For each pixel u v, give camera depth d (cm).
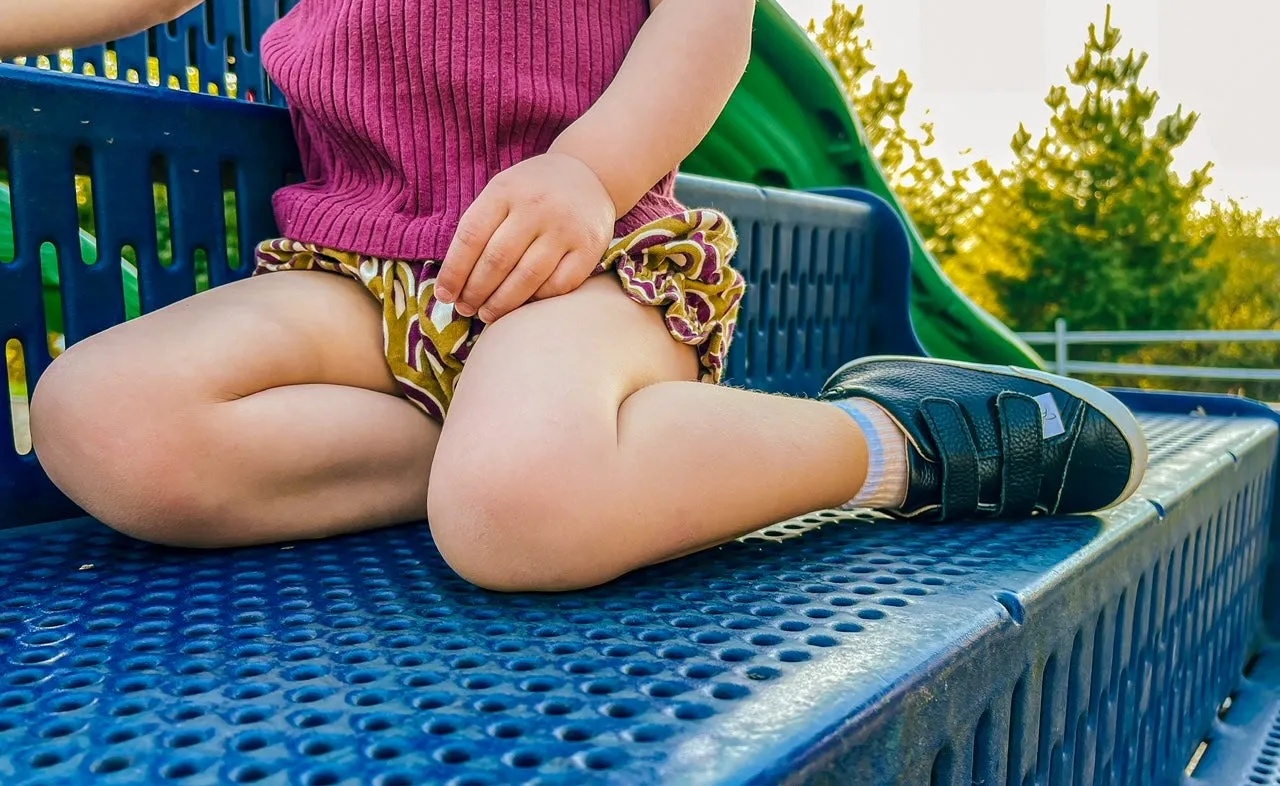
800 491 82
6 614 67
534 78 98
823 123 373
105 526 94
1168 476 126
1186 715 128
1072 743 82
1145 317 1064
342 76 99
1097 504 100
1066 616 78
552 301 85
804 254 195
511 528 67
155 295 105
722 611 66
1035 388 100
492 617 66
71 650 59
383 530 93
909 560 81
